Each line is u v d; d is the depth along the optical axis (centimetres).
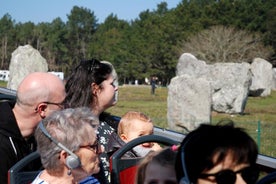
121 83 7731
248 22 6694
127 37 7856
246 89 2258
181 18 6925
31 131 323
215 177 159
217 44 5394
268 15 6594
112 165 296
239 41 5412
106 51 8231
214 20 6594
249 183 163
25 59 2092
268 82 3441
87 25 9850
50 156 256
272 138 1220
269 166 388
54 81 332
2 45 9238
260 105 2770
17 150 307
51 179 259
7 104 325
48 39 9338
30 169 286
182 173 166
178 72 2819
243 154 159
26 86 323
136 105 2584
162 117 1827
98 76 363
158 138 309
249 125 1561
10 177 266
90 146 260
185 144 166
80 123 260
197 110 1400
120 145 345
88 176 271
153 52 6906
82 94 360
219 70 2280
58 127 257
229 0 6900
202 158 160
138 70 7194
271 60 6103
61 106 331
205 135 163
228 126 166
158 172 187
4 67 9056
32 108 320
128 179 298
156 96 3578
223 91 2238
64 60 9362
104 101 369
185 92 1409
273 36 6500
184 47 5872
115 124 397
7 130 307
